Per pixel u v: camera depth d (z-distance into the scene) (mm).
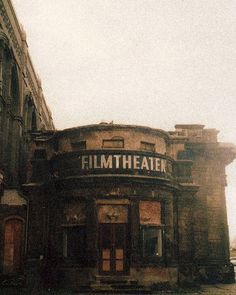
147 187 22438
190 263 23859
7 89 28547
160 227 22375
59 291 20516
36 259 22656
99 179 21953
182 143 26234
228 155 30031
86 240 21406
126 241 21656
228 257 28344
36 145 25641
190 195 24984
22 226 24156
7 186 25625
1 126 27734
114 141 23422
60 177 23062
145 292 20000
